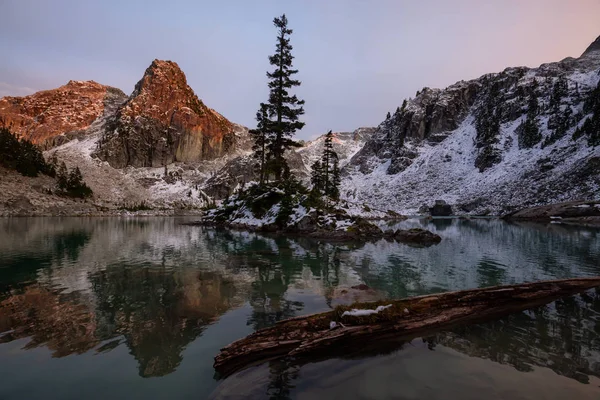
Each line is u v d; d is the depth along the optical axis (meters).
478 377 4.74
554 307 8.05
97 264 14.05
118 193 129.50
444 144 167.00
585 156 87.12
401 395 4.24
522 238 26.84
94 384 4.50
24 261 14.70
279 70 39.34
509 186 99.12
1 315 7.34
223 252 18.02
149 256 16.45
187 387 4.48
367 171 186.00
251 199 40.50
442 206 98.94
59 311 7.67
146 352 5.57
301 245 21.50
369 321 6.22
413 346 5.89
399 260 15.63
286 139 41.12
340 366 5.14
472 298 7.59
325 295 9.34
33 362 5.12
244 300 8.78
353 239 25.27
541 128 125.81
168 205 139.62
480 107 177.12
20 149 102.94
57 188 99.44
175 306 8.15
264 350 5.41
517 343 5.98
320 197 37.16
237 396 4.23
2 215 70.38
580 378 4.69
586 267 13.86
